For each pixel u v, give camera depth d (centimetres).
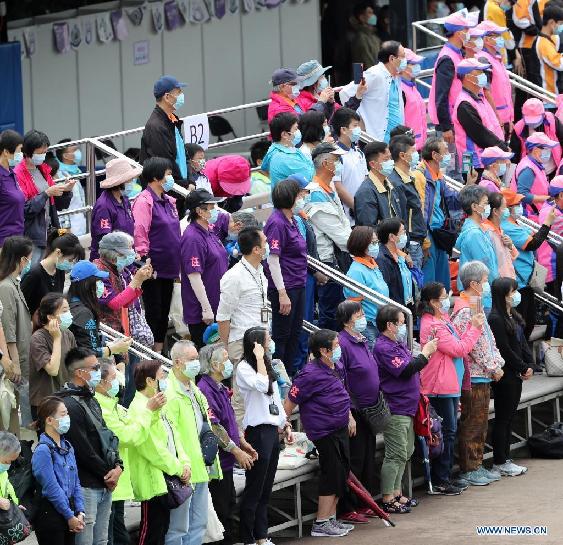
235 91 5294
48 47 5456
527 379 3825
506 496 3475
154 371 2831
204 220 3347
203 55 5316
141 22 5356
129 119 5384
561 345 4044
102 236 3350
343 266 3675
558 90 4812
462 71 4200
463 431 3597
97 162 4875
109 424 2778
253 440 3067
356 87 4153
